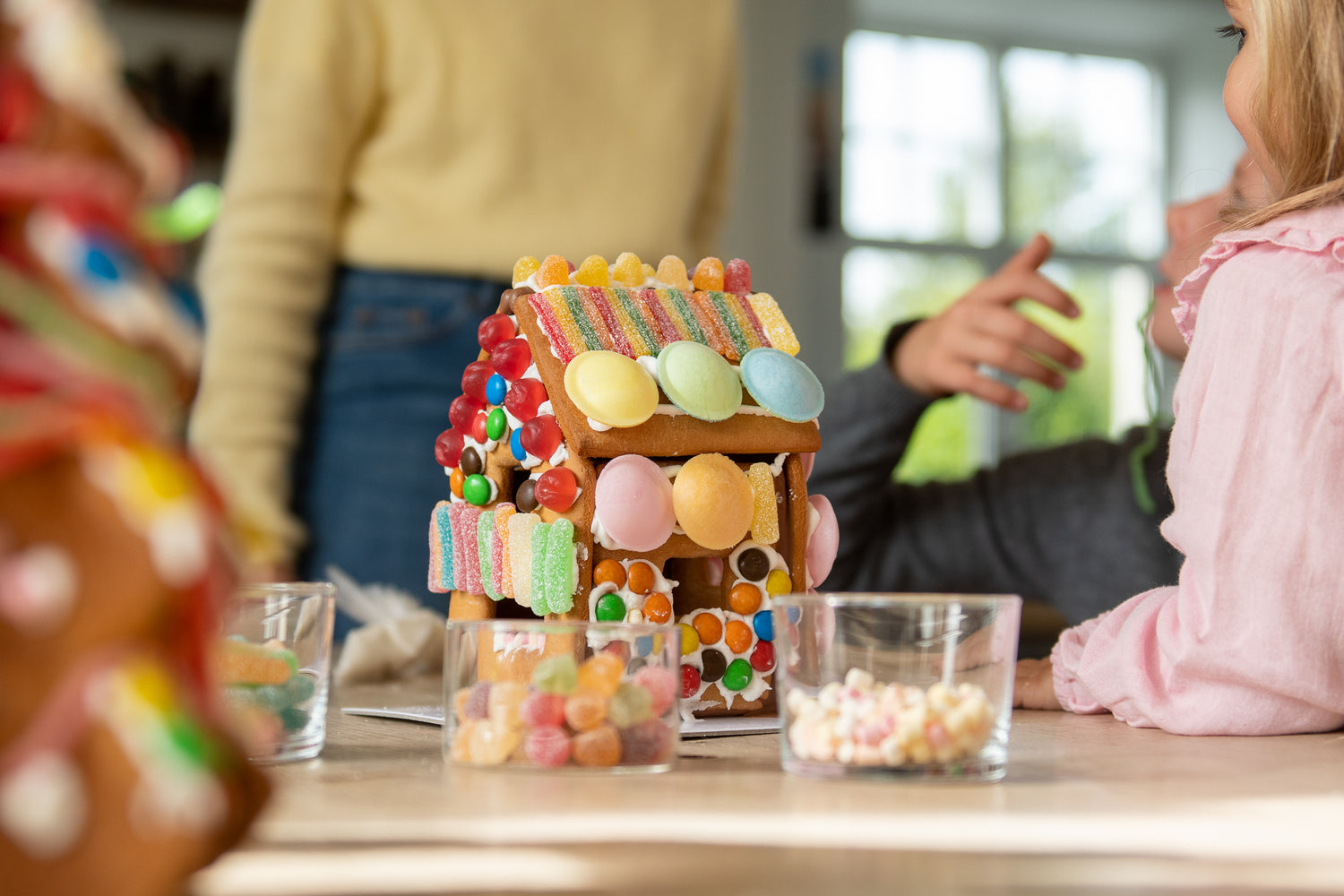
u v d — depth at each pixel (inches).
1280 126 33.9
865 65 202.1
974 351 56.1
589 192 64.0
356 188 61.9
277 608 25.0
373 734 29.5
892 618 22.7
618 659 23.4
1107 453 61.9
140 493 11.4
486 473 32.5
